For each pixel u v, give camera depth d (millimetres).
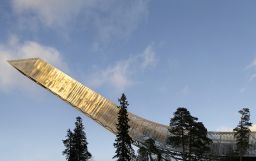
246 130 76938
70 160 82375
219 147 82375
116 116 90062
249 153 79062
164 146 83062
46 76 95500
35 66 96188
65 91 94438
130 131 88125
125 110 70938
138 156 82812
